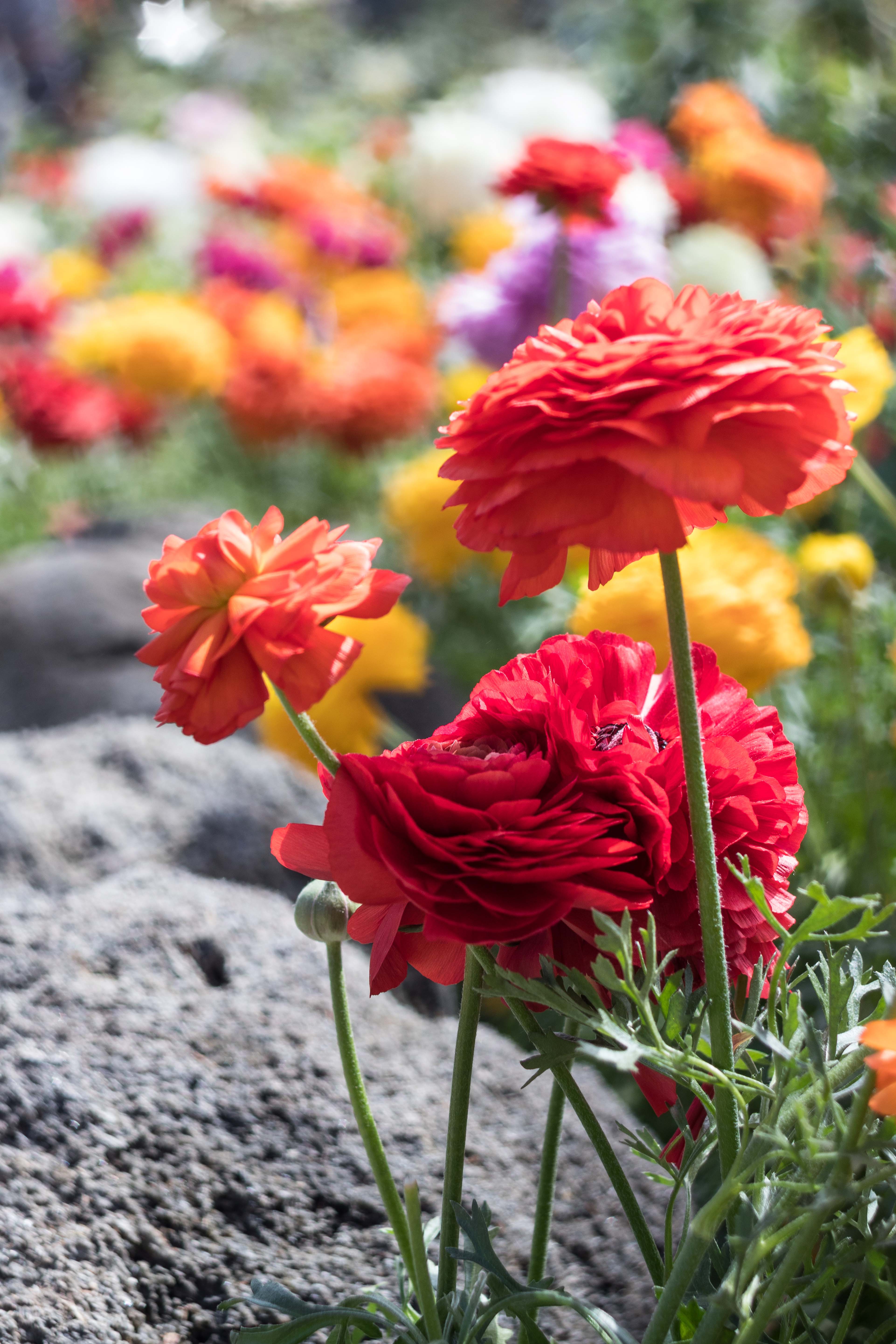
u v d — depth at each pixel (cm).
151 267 598
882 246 324
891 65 405
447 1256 104
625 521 94
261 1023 135
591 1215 128
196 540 99
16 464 418
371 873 98
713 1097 104
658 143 415
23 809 198
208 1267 118
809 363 95
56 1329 112
